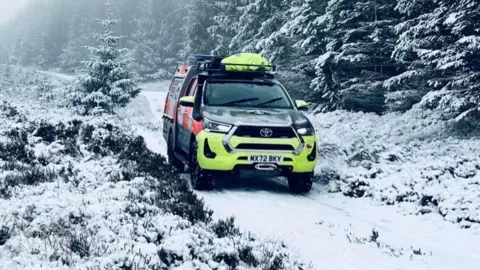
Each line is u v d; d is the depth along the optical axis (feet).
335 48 77.41
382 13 73.00
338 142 42.47
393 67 77.15
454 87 53.36
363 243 22.56
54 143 34.76
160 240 18.52
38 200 21.88
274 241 21.24
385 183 33.73
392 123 59.52
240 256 18.52
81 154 34.27
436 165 36.09
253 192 32.58
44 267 15.17
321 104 80.23
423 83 63.57
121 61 93.81
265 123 31.09
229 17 141.18
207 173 31.42
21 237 17.63
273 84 36.86
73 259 16.05
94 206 21.30
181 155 38.24
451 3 52.90
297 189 33.30
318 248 21.45
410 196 31.71
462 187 30.99
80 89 91.71
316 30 77.71
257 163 30.76
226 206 28.12
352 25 75.46
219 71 37.70
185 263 17.04
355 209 30.48
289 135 31.32
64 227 18.63
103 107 88.99
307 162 31.53
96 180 27.25
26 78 177.58
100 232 18.30
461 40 47.91
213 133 31.04
